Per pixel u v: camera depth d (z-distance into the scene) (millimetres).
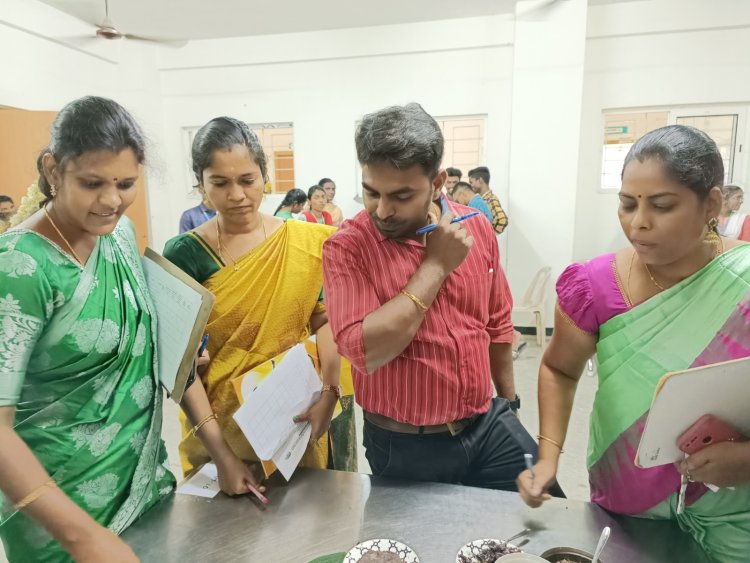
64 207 634
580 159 4094
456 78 4160
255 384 941
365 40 4266
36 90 3678
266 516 814
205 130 943
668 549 713
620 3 3756
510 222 3941
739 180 3865
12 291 601
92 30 4164
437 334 828
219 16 3969
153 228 4820
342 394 1134
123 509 764
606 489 777
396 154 658
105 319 698
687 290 635
